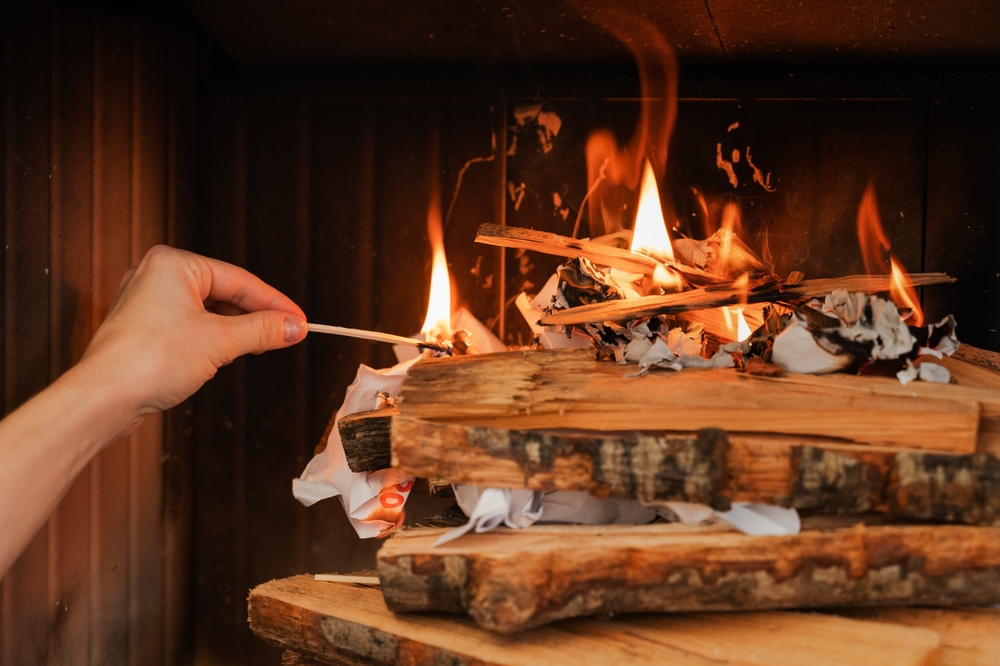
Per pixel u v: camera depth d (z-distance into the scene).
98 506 0.81
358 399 0.71
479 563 0.59
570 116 0.85
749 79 0.83
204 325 0.69
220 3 0.78
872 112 0.81
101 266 0.81
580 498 0.64
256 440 0.90
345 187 0.88
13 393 0.74
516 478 0.61
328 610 0.63
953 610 0.62
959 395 0.60
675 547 0.59
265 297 0.74
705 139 0.83
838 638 0.58
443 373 0.64
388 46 0.83
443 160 0.87
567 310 0.68
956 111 0.80
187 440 0.90
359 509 0.69
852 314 0.63
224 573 0.90
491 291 0.87
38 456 0.64
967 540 0.59
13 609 0.74
